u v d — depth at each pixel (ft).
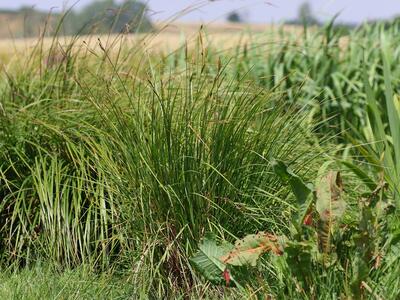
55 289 15.62
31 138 18.93
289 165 17.21
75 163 17.71
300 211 14.44
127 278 16.02
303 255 13.74
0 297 15.11
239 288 14.52
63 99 19.26
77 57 20.48
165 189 15.69
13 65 21.42
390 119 17.38
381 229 14.80
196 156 16.10
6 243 17.79
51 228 16.98
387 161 17.07
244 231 16.60
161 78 17.92
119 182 16.74
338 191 14.14
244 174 16.65
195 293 15.80
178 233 15.96
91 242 16.83
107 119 16.74
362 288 13.50
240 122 16.49
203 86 17.28
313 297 13.73
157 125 16.12
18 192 17.94
